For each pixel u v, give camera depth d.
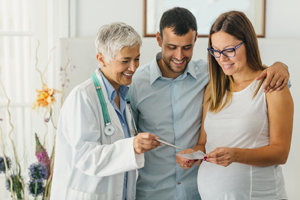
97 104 1.57
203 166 1.69
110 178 1.57
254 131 1.54
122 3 2.83
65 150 1.62
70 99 1.54
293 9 2.77
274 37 2.80
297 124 2.65
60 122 1.61
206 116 1.74
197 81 1.90
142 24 2.84
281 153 1.46
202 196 1.68
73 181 1.58
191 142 1.88
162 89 1.90
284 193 1.59
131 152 1.44
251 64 1.60
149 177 1.89
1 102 3.01
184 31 1.70
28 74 3.02
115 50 1.50
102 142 1.57
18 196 2.37
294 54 2.66
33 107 2.37
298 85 2.65
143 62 2.75
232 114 1.60
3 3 2.97
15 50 3.00
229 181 1.55
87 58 2.73
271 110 1.51
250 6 2.78
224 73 1.68
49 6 2.96
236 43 1.54
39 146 2.32
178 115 1.87
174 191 1.87
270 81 1.49
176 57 1.75
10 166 2.39
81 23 2.86
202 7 2.80
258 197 1.53
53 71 2.96
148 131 1.91
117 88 1.68
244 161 1.45
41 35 2.98
